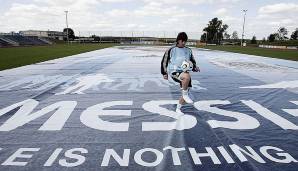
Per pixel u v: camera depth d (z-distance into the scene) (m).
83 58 19.34
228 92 7.10
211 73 11.16
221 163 3.09
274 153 3.36
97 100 6.16
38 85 8.11
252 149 3.48
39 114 5.04
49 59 18.33
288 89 7.55
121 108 5.45
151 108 5.44
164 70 5.36
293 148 3.51
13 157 3.26
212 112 5.14
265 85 8.20
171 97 6.46
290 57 22.00
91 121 4.62
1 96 6.55
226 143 3.66
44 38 80.06
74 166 3.02
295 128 4.29
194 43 86.12
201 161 3.14
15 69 12.26
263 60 18.52
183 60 5.28
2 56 21.22
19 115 4.97
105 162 3.12
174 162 3.11
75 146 3.57
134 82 8.75
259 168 2.97
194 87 7.85
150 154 3.32
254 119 4.73
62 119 4.73
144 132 4.08
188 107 5.48
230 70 12.26
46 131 4.14
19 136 3.94
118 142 3.70
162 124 4.45
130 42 82.81
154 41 85.62
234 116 4.89
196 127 4.29
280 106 5.64
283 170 2.93
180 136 3.91
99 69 12.52
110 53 26.16
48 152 3.39
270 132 4.10
